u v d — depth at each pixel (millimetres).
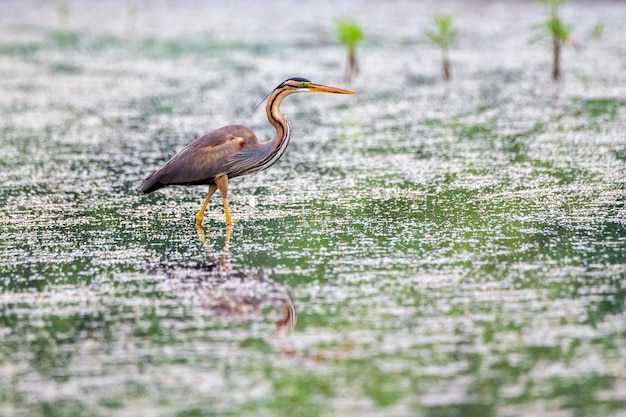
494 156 16812
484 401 7906
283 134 13227
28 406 8070
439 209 13625
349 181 15484
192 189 15477
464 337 9180
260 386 8328
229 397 8148
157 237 12766
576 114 20188
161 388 8352
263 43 33062
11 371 8758
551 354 8750
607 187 14422
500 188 14633
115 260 11805
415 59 28719
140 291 10719
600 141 17609
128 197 14938
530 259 11320
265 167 13320
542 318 9578
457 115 20750
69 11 44219
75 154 18031
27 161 17516
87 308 10234
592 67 25891
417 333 9305
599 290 10273
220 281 10969
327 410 7836
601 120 19469
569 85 23594
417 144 18125
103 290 10773
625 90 22578
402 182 15266
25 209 14266
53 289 10828
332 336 9312
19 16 42906
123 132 20000
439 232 12523
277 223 13234
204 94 24250
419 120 20453
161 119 21297
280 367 8680
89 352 9133
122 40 34750
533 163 16141
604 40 30250
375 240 12273
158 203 14586
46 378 8594
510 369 8477
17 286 10938
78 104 23281
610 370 8406
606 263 11102
